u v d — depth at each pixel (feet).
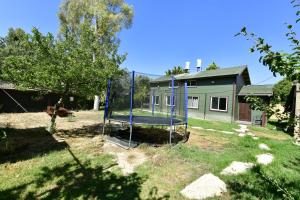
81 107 69.00
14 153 19.25
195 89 68.08
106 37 63.10
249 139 29.22
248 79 66.44
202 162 18.49
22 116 46.16
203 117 64.69
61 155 19.30
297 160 19.57
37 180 14.06
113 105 30.60
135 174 15.72
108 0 65.05
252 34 5.86
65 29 27.25
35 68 23.09
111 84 29.66
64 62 24.29
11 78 23.47
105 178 14.85
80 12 65.16
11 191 12.51
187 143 26.13
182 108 34.73
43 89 25.61
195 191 12.83
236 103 57.36
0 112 50.90
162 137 29.14
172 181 14.66
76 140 25.44
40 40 23.07
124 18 66.44
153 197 12.42
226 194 12.74
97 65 26.35
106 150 21.83
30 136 25.94
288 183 13.60
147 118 30.07
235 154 21.25
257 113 53.57
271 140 30.04
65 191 12.78
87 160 18.28
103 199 12.05
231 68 62.69
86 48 26.99
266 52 5.62
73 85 26.17
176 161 18.70
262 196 12.30
